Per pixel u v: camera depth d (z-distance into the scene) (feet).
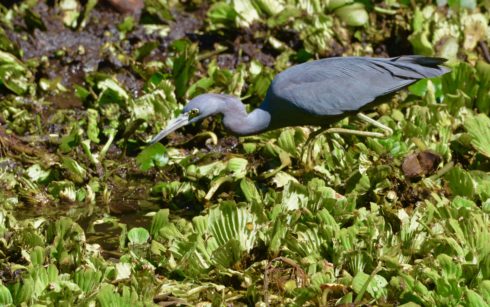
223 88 48.01
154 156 43.86
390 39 53.36
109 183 43.42
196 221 34.99
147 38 54.85
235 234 34.32
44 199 41.65
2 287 30.30
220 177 40.22
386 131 40.68
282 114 39.58
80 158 44.42
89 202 41.57
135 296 29.89
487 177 39.14
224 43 53.52
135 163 44.88
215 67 49.60
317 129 44.70
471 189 37.96
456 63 47.96
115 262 35.14
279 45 52.47
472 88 46.21
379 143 41.78
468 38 52.31
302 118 39.68
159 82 49.01
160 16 55.88
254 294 31.60
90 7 55.21
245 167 41.70
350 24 53.11
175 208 40.83
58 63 52.49
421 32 50.65
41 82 50.11
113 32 55.36
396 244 33.55
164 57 53.47
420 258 33.50
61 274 32.42
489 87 45.80
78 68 52.26
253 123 39.78
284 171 41.29
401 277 30.99
